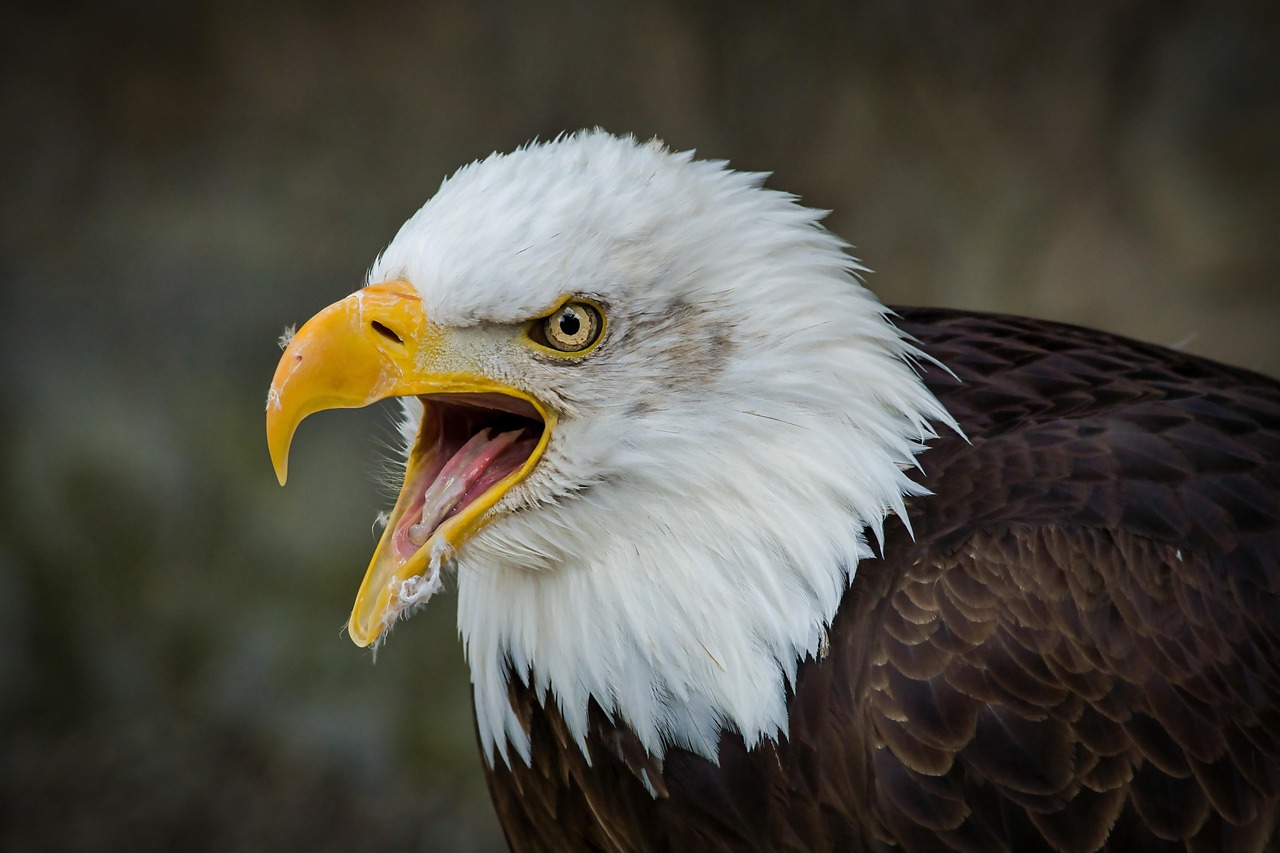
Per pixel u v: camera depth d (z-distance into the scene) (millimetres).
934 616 4398
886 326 4652
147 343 12305
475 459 4652
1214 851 4422
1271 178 11734
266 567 12141
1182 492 4648
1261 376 5957
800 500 4371
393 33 12461
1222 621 4488
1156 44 11906
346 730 12047
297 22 12516
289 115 12562
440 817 11844
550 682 4809
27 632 12055
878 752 4434
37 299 12398
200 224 12547
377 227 12445
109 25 12617
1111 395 5098
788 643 4445
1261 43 11711
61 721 12125
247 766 12023
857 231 12258
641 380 4336
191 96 12633
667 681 4520
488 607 4926
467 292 4258
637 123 12281
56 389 12203
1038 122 12023
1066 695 4352
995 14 11898
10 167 12609
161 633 12141
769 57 12117
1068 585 4398
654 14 12203
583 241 4250
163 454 12133
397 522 4668
